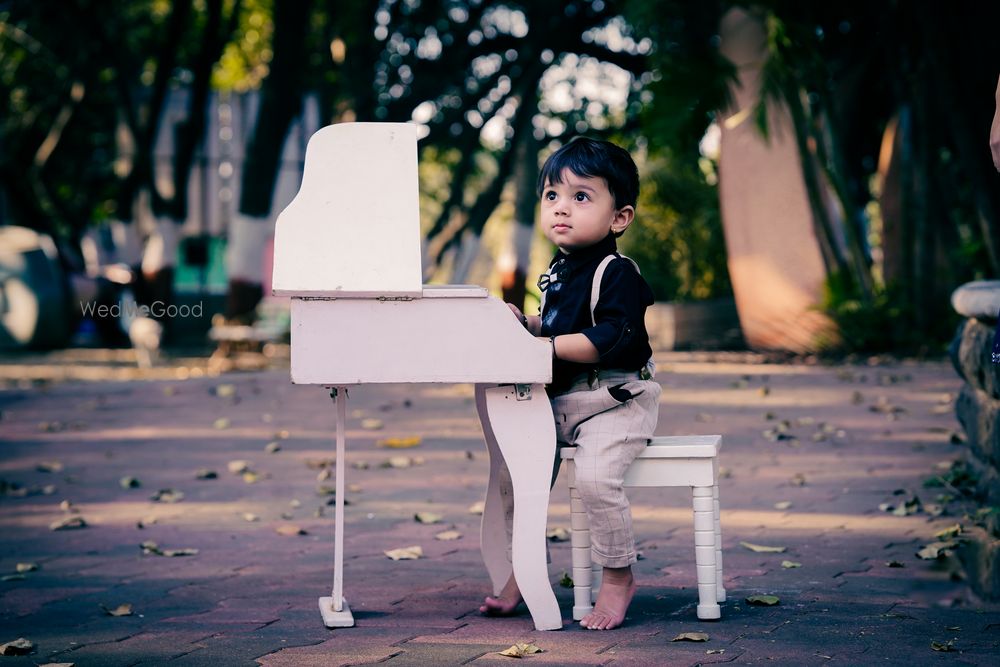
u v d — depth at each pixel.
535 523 3.51
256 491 6.24
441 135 19.45
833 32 13.87
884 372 11.25
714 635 3.40
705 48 8.25
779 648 3.26
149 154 19.78
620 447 3.48
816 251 13.48
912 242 15.09
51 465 7.11
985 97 9.21
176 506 5.86
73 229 25.92
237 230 15.41
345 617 3.62
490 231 36.44
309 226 3.35
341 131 3.45
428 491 6.16
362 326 3.34
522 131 18.75
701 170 20.41
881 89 16.25
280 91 15.05
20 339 19.52
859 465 6.54
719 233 19.73
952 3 9.08
